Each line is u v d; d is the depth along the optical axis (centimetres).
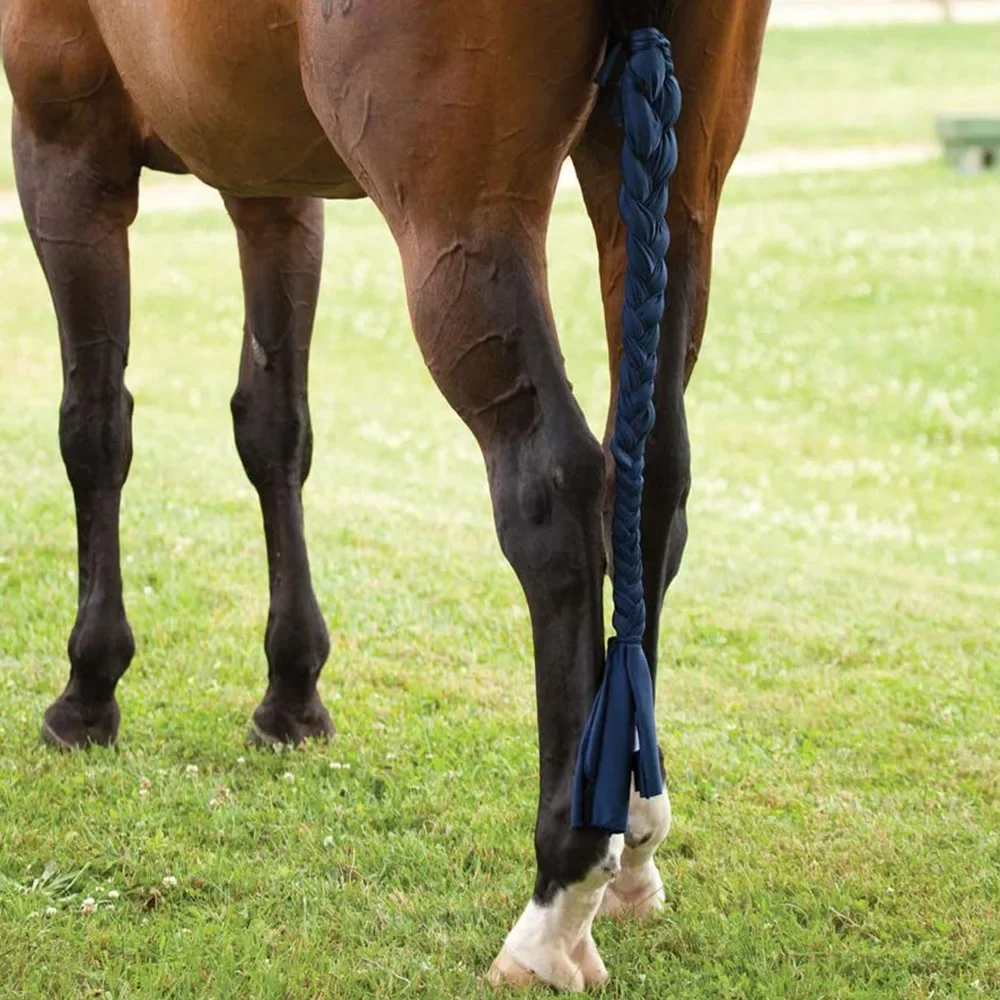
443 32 413
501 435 436
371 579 994
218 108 492
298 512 692
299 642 691
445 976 486
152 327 2161
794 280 2444
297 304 673
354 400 1847
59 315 651
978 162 3341
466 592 973
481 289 427
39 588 930
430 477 1445
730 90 464
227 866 571
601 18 420
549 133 424
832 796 655
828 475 1625
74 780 642
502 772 670
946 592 1090
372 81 425
